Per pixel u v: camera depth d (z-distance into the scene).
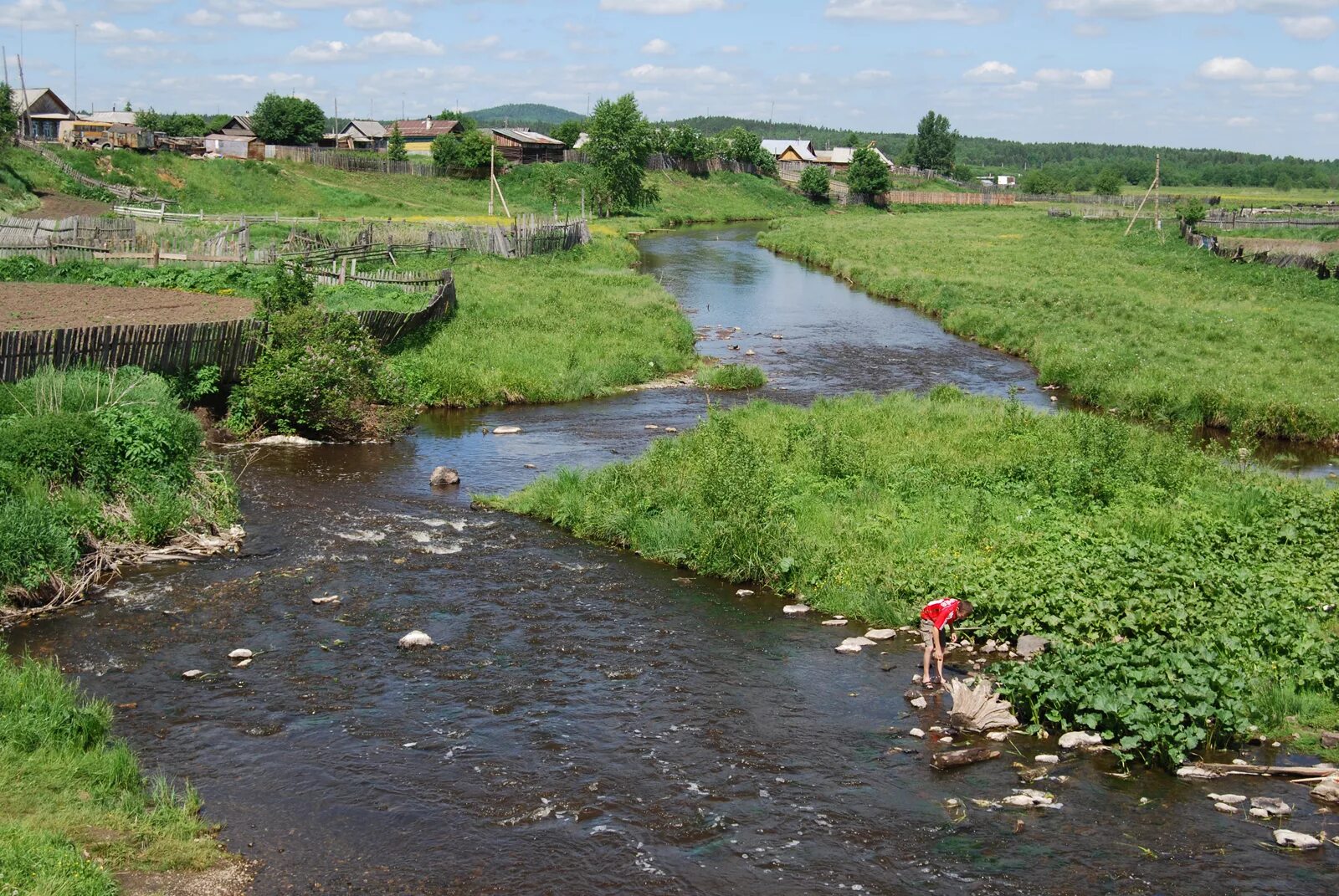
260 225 54.56
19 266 35.91
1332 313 44.91
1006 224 98.62
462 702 12.51
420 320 32.16
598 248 62.91
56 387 19.41
